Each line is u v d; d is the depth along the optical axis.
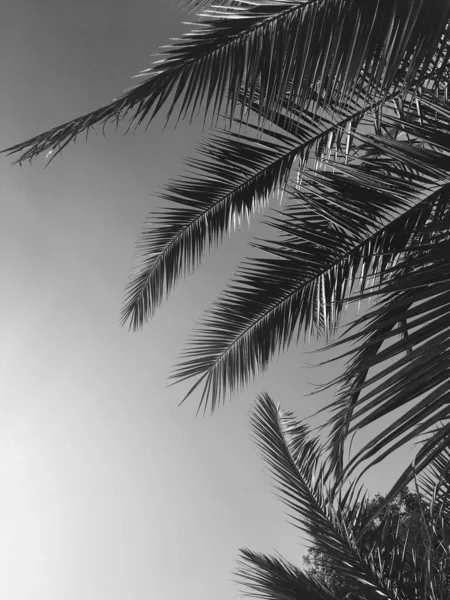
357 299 1.52
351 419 1.22
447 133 2.16
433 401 1.10
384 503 1.11
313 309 3.61
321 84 1.95
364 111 3.03
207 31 1.86
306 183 3.02
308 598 4.55
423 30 1.79
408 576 4.10
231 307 3.89
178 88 1.93
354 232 3.15
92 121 1.81
